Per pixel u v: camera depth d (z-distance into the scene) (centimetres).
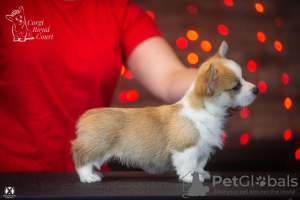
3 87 183
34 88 184
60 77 186
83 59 187
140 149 135
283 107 363
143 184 134
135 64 196
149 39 195
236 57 368
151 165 137
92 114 139
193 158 134
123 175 151
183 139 133
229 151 276
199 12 367
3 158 185
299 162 277
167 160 136
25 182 139
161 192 121
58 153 189
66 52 186
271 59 369
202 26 368
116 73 195
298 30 370
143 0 365
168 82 180
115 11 193
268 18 370
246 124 357
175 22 367
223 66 136
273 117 360
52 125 187
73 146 140
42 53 183
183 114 135
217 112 135
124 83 365
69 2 189
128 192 121
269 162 277
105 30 191
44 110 186
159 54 192
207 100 134
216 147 140
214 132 136
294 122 362
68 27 187
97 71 188
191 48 367
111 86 195
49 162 189
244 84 135
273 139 327
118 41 192
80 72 186
